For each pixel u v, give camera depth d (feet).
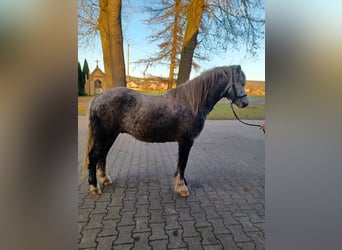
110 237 5.30
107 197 7.29
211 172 9.84
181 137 7.38
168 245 5.07
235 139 16.15
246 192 7.82
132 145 14.73
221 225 5.85
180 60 11.50
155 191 7.82
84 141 12.35
